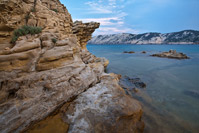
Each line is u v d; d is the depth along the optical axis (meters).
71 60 9.43
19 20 7.49
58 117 6.43
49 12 10.39
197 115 8.83
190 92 13.10
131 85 14.22
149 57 45.06
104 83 10.95
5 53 6.00
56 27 10.51
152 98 11.42
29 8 8.49
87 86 9.82
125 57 45.78
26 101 5.77
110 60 38.28
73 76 8.74
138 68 25.67
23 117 5.46
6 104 5.27
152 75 19.95
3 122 4.84
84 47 26.45
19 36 7.15
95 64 16.84
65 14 14.91
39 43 7.60
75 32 22.64
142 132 6.66
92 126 5.84
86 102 7.68
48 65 7.48
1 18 6.34
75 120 6.17
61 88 7.45
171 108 9.73
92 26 24.70
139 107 8.06
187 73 21.28
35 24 8.73
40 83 6.65
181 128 7.39
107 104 7.61
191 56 46.84
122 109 7.23
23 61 6.57
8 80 5.84
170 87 14.53
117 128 5.95
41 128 5.64
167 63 31.78
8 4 6.33
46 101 6.55
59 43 8.73
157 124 7.63
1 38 6.57
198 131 7.19
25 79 6.25
